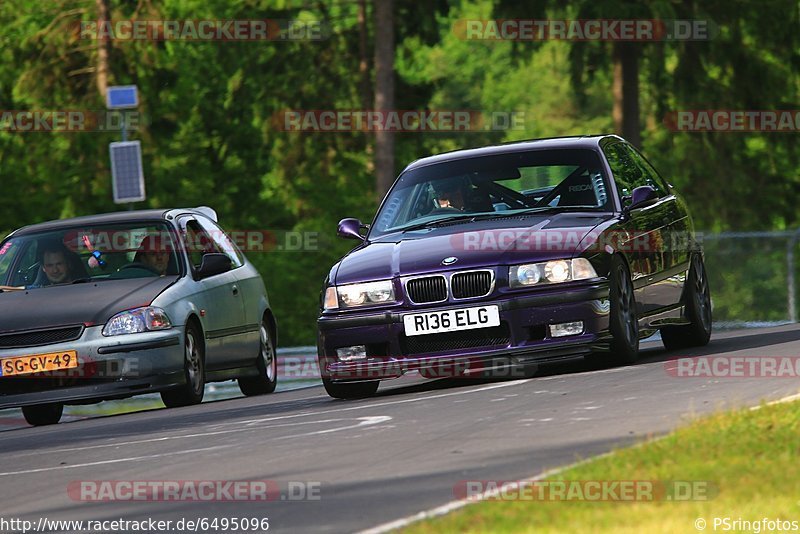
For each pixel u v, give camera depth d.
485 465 25.95
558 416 31.59
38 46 133.38
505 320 39.91
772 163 134.12
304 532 21.41
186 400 48.56
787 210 136.12
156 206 138.75
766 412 28.02
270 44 136.38
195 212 55.59
